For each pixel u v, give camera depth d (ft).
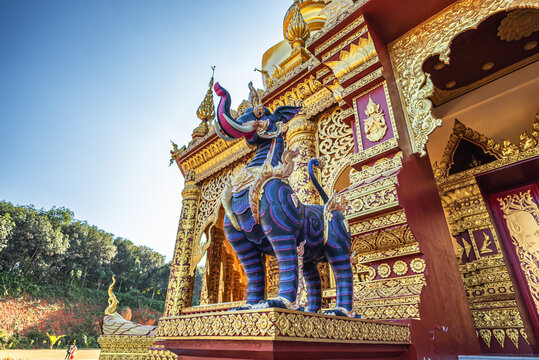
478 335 13.94
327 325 4.74
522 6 10.21
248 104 22.59
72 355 91.04
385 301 8.40
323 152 16.58
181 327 5.45
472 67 16.05
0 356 92.12
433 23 12.18
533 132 15.85
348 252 7.45
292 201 6.12
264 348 3.96
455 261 12.01
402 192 9.46
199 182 25.43
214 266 27.12
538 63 15.88
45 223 195.31
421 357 6.80
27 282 172.24
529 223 16.17
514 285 14.67
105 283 226.79
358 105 12.41
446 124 19.54
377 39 12.58
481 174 16.63
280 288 5.44
